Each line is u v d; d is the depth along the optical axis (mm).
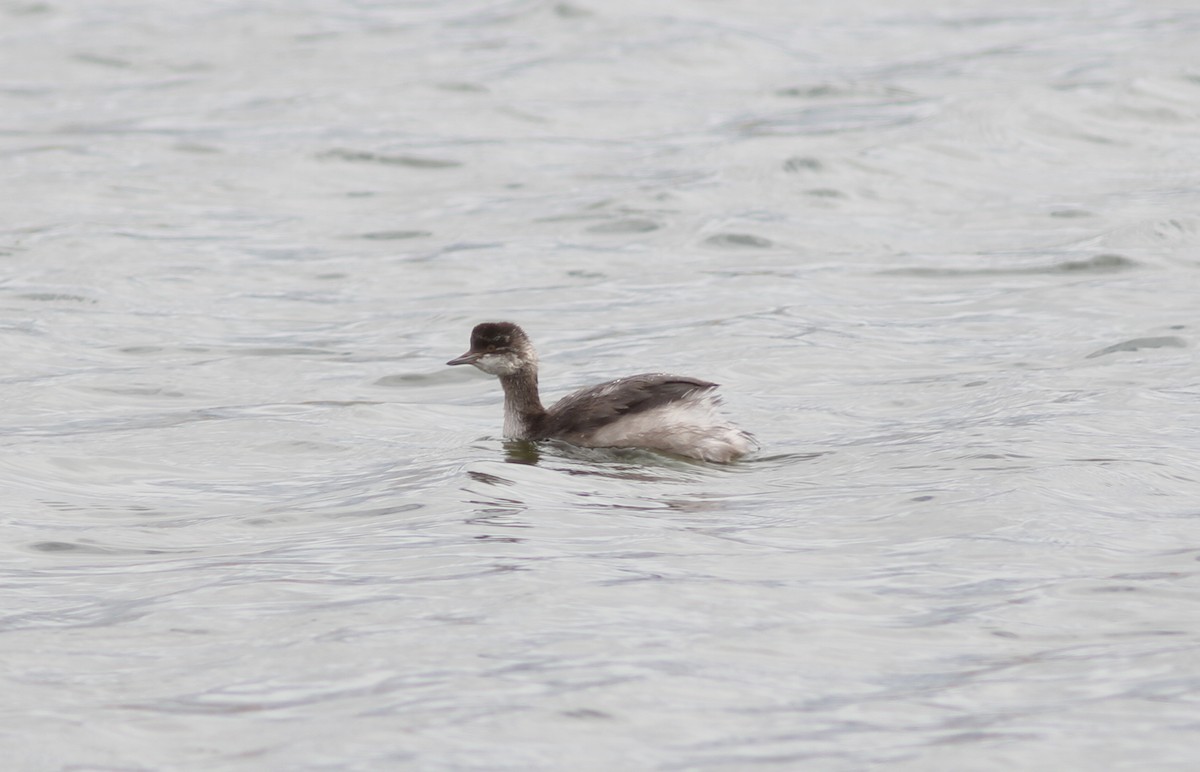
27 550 12312
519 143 33531
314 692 9008
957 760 8023
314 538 12391
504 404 16469
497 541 11906
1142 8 48000
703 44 41906
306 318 22484
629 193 28844
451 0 51531
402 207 29125
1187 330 19359
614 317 21969
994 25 46219
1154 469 13352
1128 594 10320
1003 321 20703
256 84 40062
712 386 15555
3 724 8633
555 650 9508
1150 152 30562
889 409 16766
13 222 27672
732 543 11773
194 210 28938
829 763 8039
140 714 8758
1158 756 8000
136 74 41781
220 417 17344
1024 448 14141
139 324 21984
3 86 40500
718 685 8984
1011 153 30641
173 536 12719
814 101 36312
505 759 8125
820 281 23359
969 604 10242
